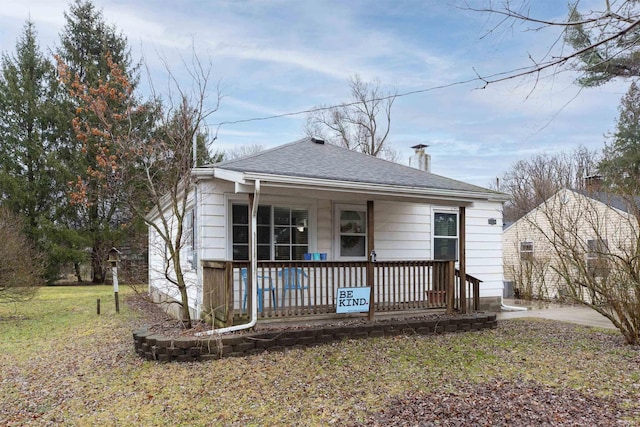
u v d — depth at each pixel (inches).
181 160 296.2
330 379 204.1
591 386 191.6
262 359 237.3
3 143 758.5
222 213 308.0
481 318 325.1
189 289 345.7
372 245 308.2
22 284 405.4
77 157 743.1
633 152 409.4
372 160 409.1
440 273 338.3
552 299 561.3
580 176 468.1
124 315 391.9
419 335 298.5
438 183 357.7
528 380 200.4
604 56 140.9
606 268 286.7
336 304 291.7
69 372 223.6
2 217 470.3
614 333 309.7
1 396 192.4
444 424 153.7
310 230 344.8
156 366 226.7
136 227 650.8
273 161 315.6
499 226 449.4
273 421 160.1
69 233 748.0
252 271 265.4
